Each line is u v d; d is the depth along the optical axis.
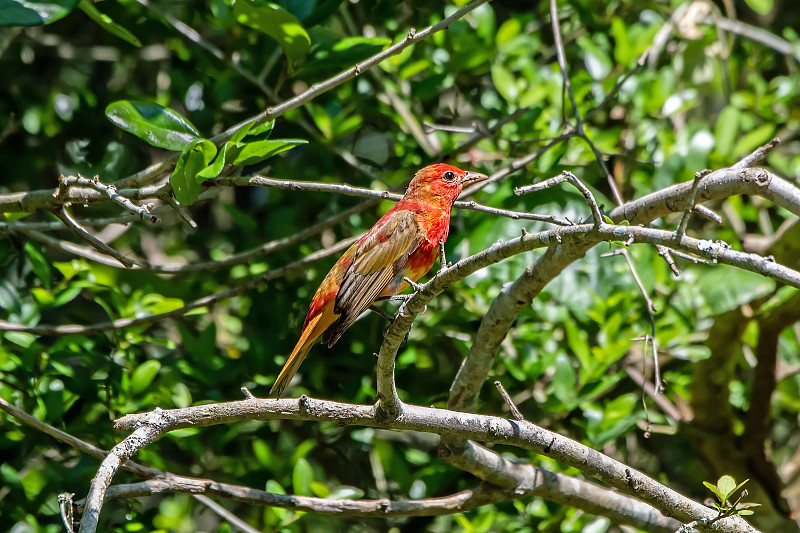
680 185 7.89
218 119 12.88
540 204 10.92
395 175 12.54
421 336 12.10
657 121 13.39
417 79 12.87
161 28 12.68
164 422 6.83
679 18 12.99
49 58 13.93
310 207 12.82
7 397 10.06
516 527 11.12
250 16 8.98
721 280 10.83
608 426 10.98
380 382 7.00
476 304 11.48
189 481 8.39
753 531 7.76
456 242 11.03
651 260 11.36
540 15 14.27
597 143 12.12
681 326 11.72
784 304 10.96
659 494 8.15
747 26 13.48
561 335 12.12
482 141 12.26
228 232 13.14
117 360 10.87
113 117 8.28
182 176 7.78
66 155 13.48
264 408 7.06
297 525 11.10
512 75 12.74
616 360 11.52
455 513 9.34
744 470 11.82
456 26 12.22
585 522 11.07
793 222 10.63
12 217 10.27
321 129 11.98
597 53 12.50
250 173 13.26
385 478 12.34
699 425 11.82
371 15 12.67
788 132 13.82
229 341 14.76
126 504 10.60
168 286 12.63
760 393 11.63
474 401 9.34
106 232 13.52
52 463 10.44
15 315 10.80
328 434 12.74
